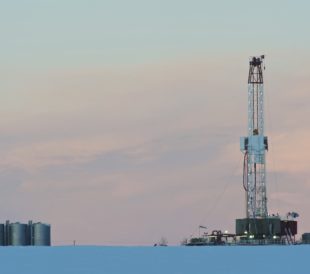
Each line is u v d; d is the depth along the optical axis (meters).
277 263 77.38
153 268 72.00
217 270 70.00
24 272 68.00
